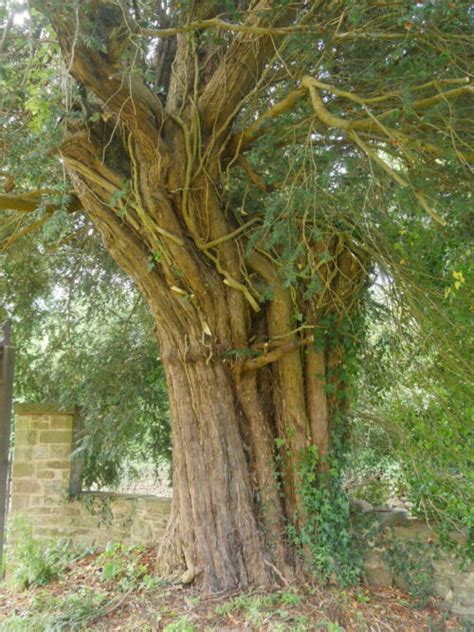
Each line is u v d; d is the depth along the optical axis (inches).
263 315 222.4
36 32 183.6
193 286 205.5
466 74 153.2
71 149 192.5
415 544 215.3
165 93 217.8
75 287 323.3
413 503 227.6
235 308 211.5
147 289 210.8
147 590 201.6
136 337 310.3
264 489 215.2
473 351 200.2
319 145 183.6
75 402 294.2
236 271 211.5
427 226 200.2
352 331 227.3
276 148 197.6
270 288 207.3
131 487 346.0
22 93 182.1
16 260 299.3
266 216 183.0
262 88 197.6
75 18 153.6
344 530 214.2
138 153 195.6
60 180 220.2
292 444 217.0
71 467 293.7
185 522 209.9
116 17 174.4
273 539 209.8
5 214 260.4
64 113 175.8
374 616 190.2
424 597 206.4
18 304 313.4
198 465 210.7
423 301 203.0
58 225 203.9
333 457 220.4
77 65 163.5
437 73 165.9
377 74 175.8
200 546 204.1
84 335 346.9
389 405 235.9
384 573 219.3
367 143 175.8
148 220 195.3
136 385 290.7
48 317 335.3
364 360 233.9
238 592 197.6
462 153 165.3
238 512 207.9
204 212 205.6
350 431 233.8
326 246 208.2
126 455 315.6
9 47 182.9
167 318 212.4
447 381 209.5
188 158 195.5
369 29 159.6
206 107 197.6
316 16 170.7
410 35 153.6
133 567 222.1
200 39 197.5
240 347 213.9
